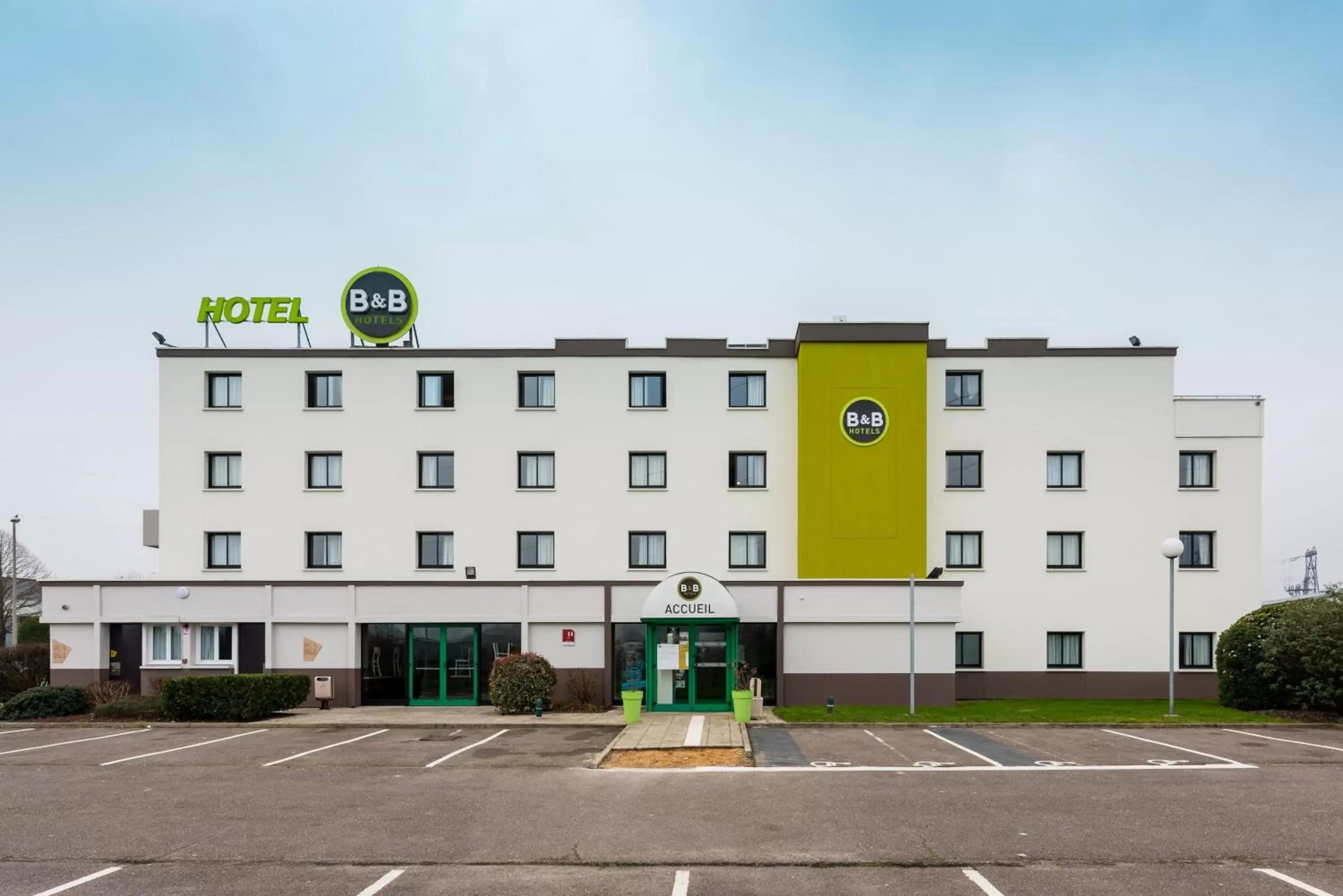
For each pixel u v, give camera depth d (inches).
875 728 835.4
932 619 1024.9
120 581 1069.8
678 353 1217.4
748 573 1187.9
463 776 606.9
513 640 1061.1
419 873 385.7
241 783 585.9
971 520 1187.3
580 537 1202.6
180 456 1223.5
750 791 550.0
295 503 1215.6
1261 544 1176.8
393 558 1206.3
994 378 1202.6
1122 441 1194.6
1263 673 914.7
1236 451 1192.2
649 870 388.2
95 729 869.2
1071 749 703.7
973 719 876.0
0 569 2418.8
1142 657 1165.7
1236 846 420.5
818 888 363.3
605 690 1035.3
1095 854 407.2
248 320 1268.5
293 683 989.2
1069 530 1182.9
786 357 1211.9
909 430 1163.9
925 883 369.4
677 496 1202.0
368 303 1259.8
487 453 1216.2
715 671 992.9
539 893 358.3
